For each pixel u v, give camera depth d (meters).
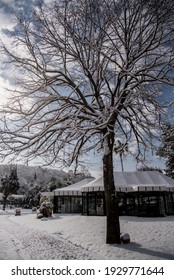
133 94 11.27
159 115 12.29
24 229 21.30
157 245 12.09
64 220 23.36
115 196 12.95
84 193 29.80
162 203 27.72
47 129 12.05
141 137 14.31
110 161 13.08
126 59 12.26
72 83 12.98
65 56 12.62
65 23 11.96
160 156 14.85
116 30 12.11
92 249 11.96
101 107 13.20
